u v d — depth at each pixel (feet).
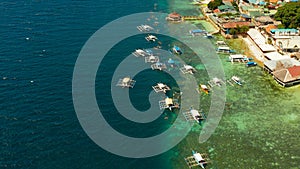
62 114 297.74
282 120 297.33
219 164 251.19
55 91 327.88
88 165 248.32
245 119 298.56
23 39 421.59
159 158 257.75
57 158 252.42
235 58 389.60
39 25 462.60
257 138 276.82
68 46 412.16
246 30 450.30
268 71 368.48
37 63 372.79
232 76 363.35
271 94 334.24
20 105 306.35
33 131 276.82
